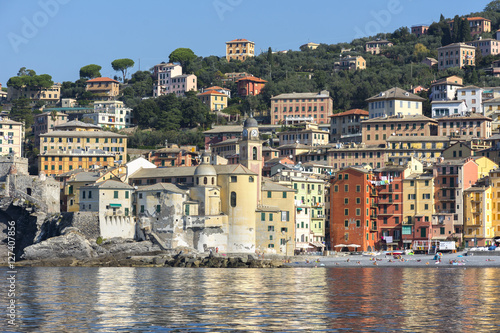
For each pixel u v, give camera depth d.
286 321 127.06
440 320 128.75
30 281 187.38
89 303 147.25
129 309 139.88
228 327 121.75
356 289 171.62
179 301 150.38
